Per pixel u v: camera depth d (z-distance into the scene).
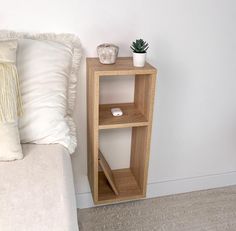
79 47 1.39
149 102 1.33
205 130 1.81
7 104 1.04
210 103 1.74
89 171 1.61
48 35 1.34
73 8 1.34
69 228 0.77
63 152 1.16
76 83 1.42
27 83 1.17
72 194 0.95
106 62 1.31
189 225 1.63
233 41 1.61
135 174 1.66
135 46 1.27
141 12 1.42
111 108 1.50
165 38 1.50
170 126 1.73
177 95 1.66
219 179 1.98
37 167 1.03
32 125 1.17
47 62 1.23
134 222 1.64
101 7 1.36
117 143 1.69
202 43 1.57
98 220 1.65
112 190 1.55
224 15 1.54
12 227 0.76
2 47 1.06
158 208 1.76
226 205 1.81
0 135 1.04
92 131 1.37
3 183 0.94
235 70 1.69
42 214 0.81
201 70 1.63
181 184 1.91
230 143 1.90
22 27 1.32
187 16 1.48
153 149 1.77
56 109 1.21
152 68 1.27
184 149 1.83
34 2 1.29
